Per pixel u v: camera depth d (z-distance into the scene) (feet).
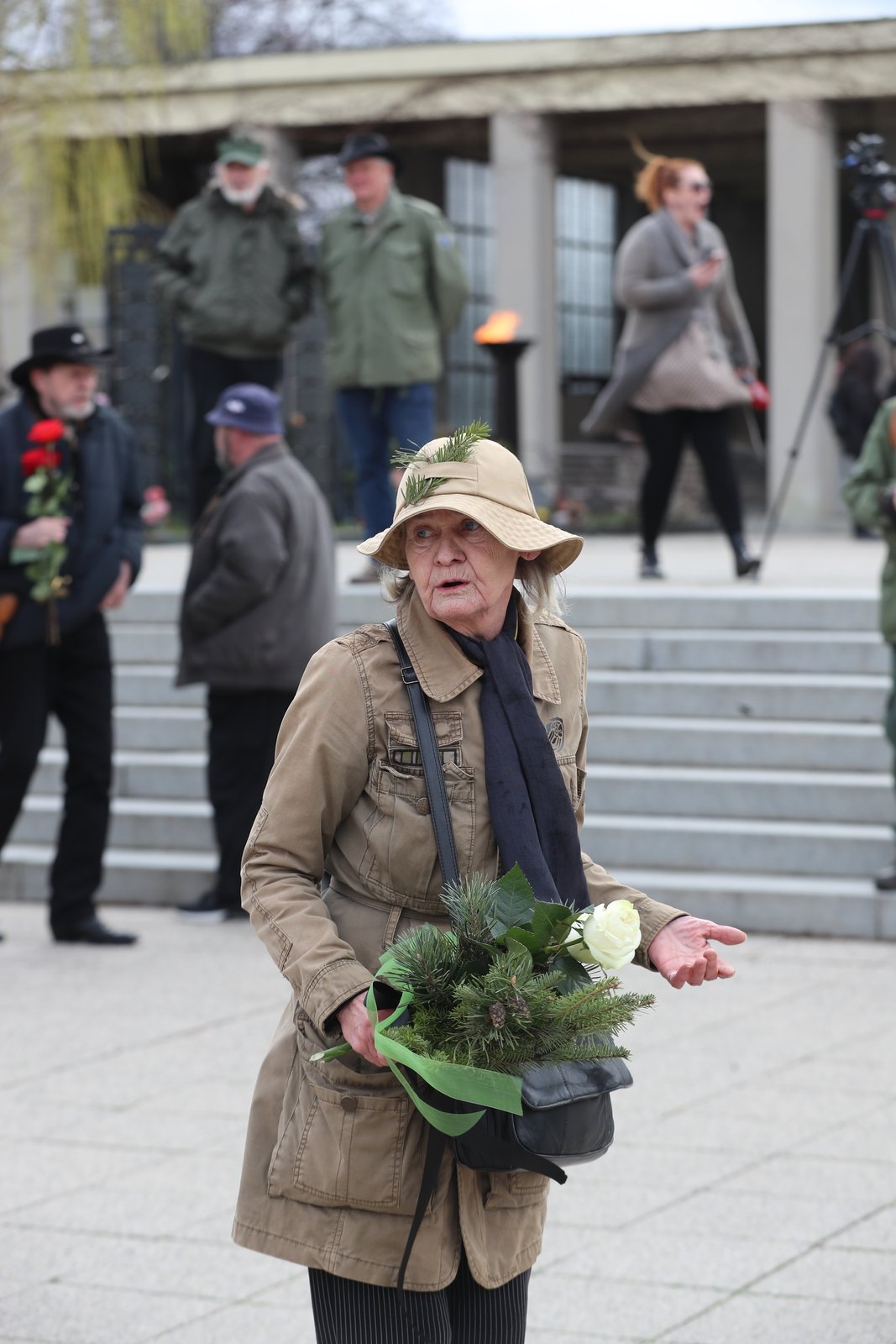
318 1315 10.64
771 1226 16.87
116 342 66.13
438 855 10.51
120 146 74.90
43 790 33.78
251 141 38.68
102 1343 14.60
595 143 94.73
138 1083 21.26
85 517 27.17
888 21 75.66
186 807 32.63
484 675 10.78
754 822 30.35
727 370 38.93
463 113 82.53
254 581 27.61
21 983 25.93
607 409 39.40
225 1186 18.01
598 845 30.27
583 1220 17.10
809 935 28.37
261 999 25.02
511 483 10.84
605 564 47.70
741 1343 14.46
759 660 33.09
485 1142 9.75
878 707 31.45
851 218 96.73
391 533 10.69
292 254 39.37
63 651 27.91
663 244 38.55
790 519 78.23
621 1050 10.21
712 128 88.48
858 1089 20.74
